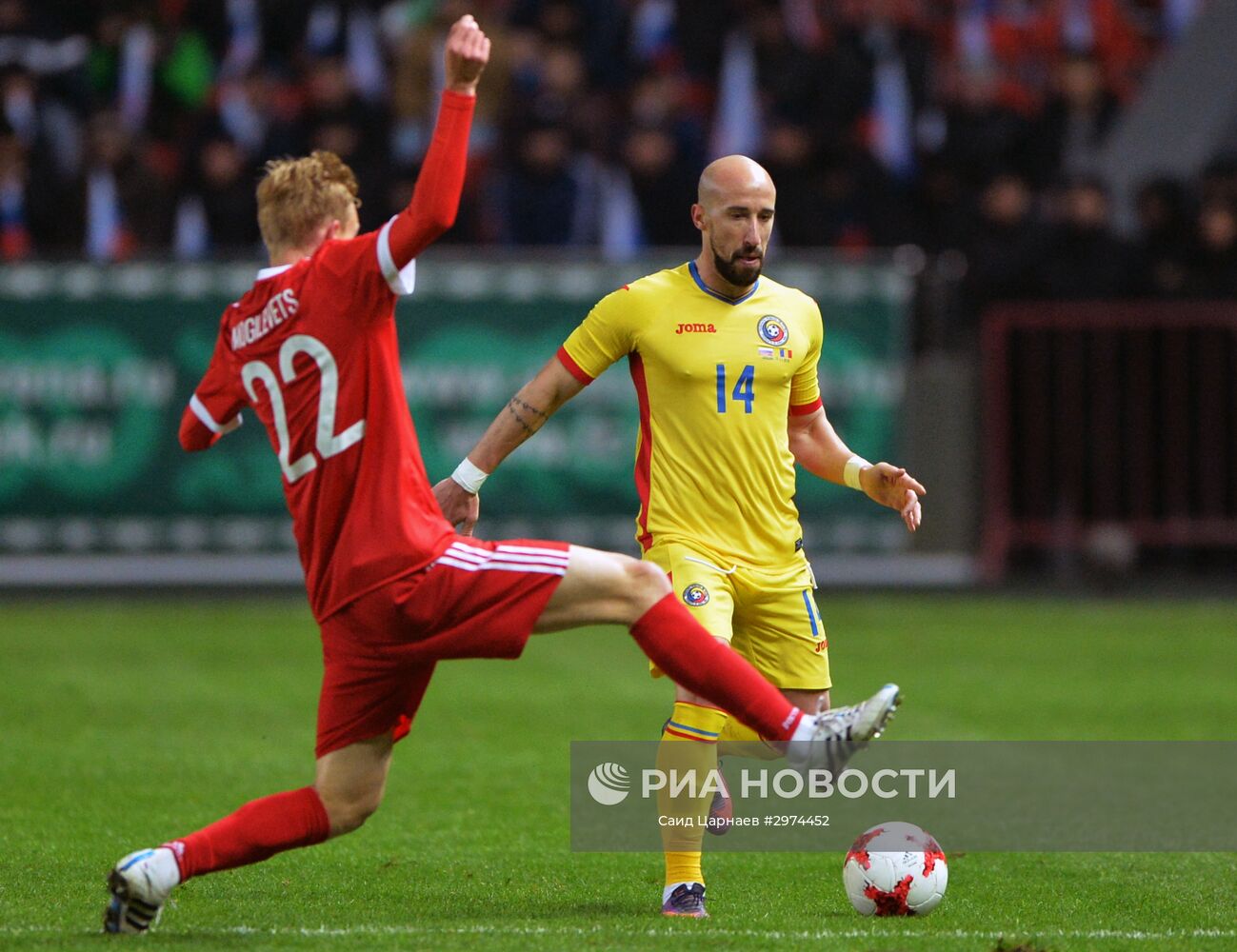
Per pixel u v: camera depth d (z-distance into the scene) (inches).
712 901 754.8
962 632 1612.9
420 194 635.5
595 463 1731.1
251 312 671.8
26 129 2016.5
